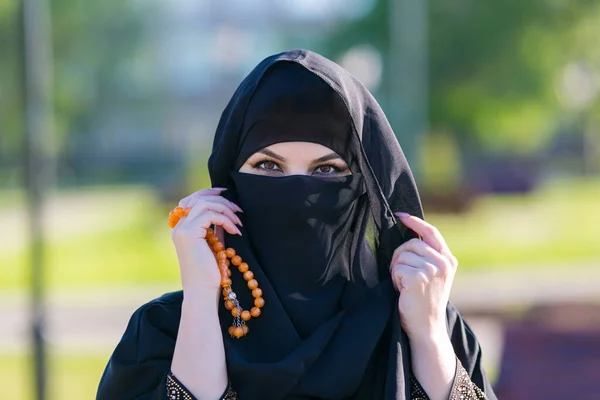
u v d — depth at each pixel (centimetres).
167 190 3434
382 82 5300
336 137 363
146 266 2255
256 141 363
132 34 6644
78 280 2039
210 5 7781
